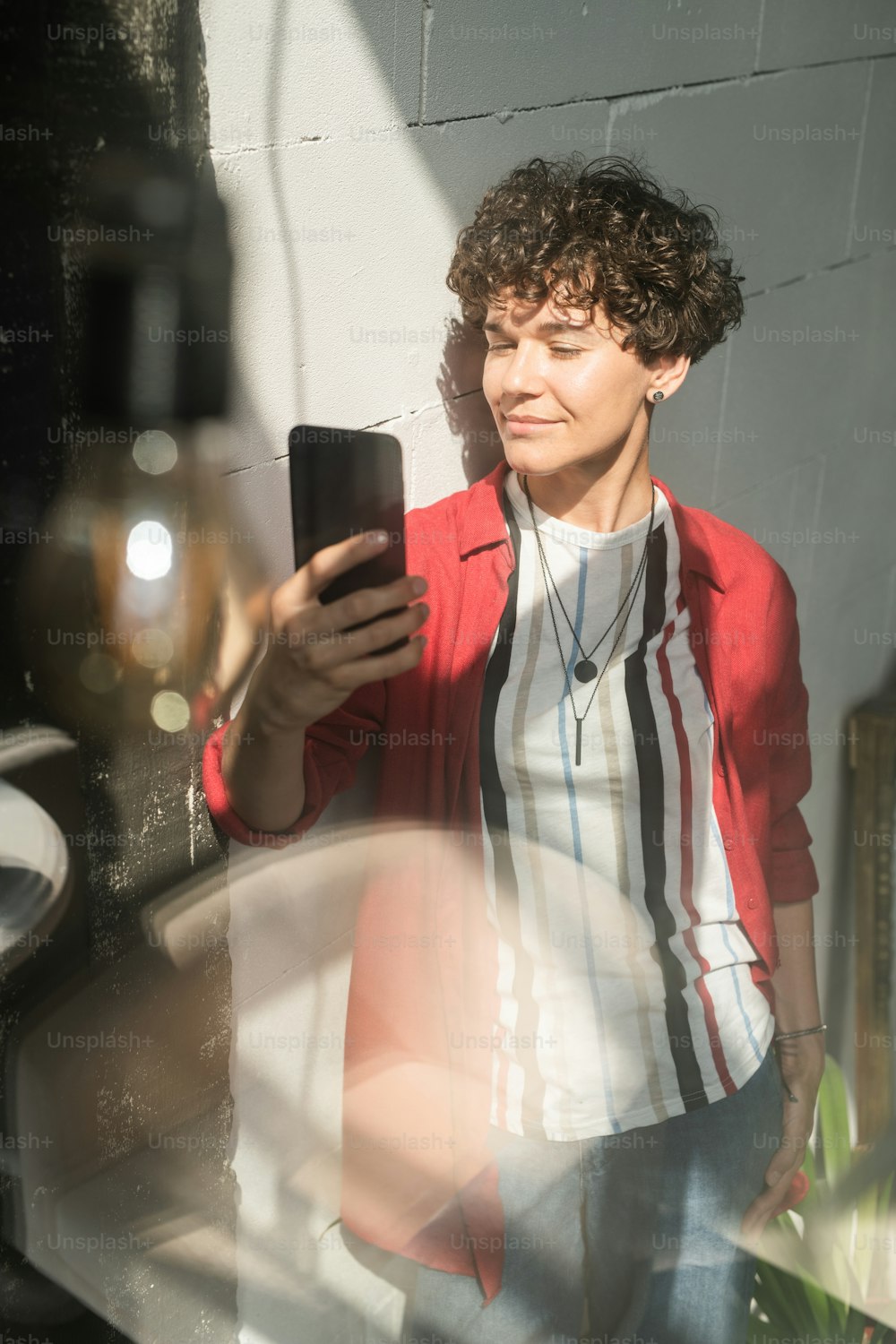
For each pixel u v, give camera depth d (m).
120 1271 1.17
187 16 0.92
